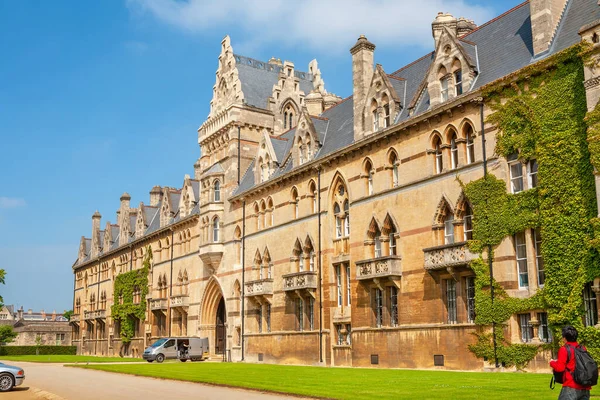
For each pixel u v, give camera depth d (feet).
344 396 64.54
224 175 201.87
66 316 604.49
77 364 159.63
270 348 165.68
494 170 104.88
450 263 109.19
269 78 227.20
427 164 119.44
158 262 245.65
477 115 109.60
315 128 163.53
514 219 100.37
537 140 97.66
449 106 113.60
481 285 104.22
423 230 118.52
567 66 95.20
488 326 103.19
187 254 221.46
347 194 142.92
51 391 87.71
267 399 66.39
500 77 106.52
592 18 97.40
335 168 146.51
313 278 149.48
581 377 39.83
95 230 334.65
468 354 106.32
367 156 136.15
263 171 180.45
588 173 90.43
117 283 276.41
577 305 89.35
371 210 132.77
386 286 127.13
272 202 172.76
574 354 40.68
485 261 104.37
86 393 81.92
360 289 133.39
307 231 154.92
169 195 249.75
